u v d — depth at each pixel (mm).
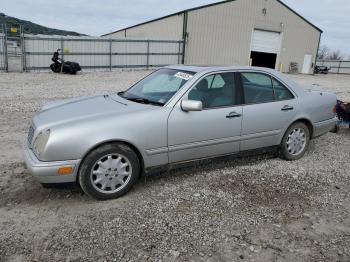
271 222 3623
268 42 32906
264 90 5180
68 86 15281
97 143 3766
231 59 31047
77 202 3883
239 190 4348
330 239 3363
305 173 5039
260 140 5117
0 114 8312
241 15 30391
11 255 2912
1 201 3836
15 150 5551
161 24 31688
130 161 4020
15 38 21812
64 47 24031
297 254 3105
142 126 4035
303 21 34531
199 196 4129
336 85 23219
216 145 4672
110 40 25969
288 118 5324
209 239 3266
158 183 4465
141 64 27750
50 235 3223
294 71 35625
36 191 4098
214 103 4645
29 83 15938
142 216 3623
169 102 4316
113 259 2914
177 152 4359
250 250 3125
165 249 3080
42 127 3811
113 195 3973
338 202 4164
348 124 7621
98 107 4348
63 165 3664
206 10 28594
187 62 29062
